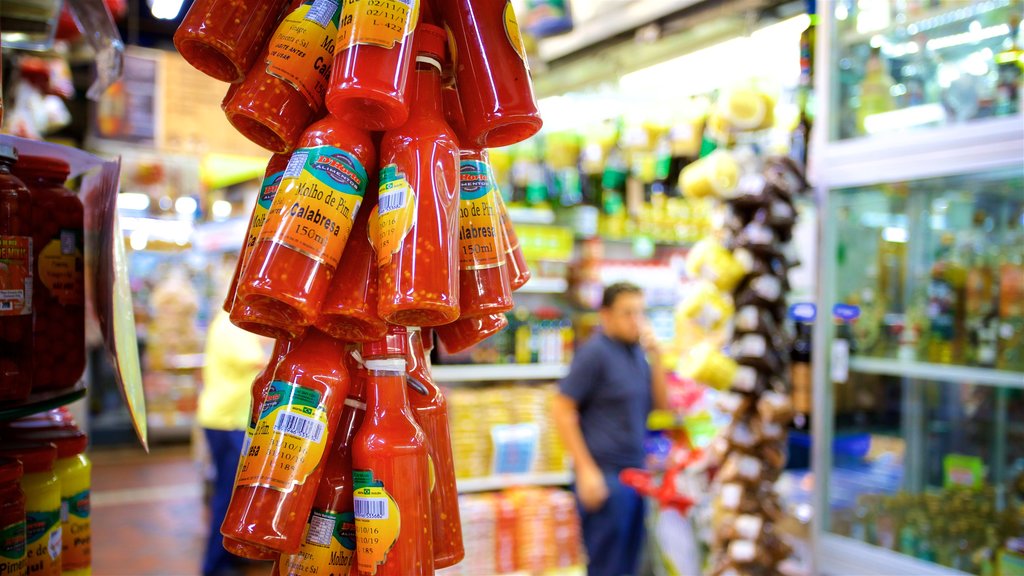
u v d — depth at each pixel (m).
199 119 4.77
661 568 3.19
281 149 1.04
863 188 2.40
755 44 2.92
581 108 3.87
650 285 5.61
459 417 4.57
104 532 5.34
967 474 2.32
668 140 3.94
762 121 2.79
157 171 6.25
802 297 4.61
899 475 2.45
